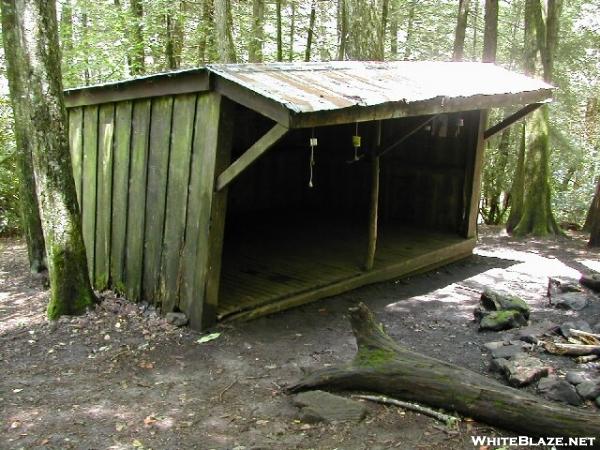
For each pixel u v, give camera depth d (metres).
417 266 7.34
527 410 3.31
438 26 16.44
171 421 3.67
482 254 8.77
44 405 3.89
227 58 10.88
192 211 5.12
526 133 11.31
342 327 5.41
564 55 13.45
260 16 13.09
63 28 11.03
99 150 6.12
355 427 3.51
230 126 4.91
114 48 11.17
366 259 6.74
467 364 4.50
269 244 7.93
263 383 4.20
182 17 11.77
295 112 4.06
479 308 5.68
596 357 4.38
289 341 5.01
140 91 5.44
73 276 5.46
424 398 3.67
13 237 10.74
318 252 7.52
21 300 6.30
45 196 5.35
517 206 10.52
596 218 9.24
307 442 3.38
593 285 6.54
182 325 5.21
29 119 5.21
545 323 5.11
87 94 6.09
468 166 8.23
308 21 15.59
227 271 6.62
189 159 5.11
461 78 7.05
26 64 5.11
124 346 4.86
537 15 10.01
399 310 5.96
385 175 9.36
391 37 15.62
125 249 5.89
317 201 10.32
